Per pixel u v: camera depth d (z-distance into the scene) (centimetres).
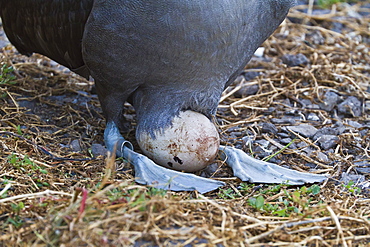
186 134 504
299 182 514
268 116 653
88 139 593
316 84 723
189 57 487
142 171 511
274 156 571
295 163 561
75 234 383
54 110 654
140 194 434
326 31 926
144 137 523
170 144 508
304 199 461
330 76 756
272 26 522
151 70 500
